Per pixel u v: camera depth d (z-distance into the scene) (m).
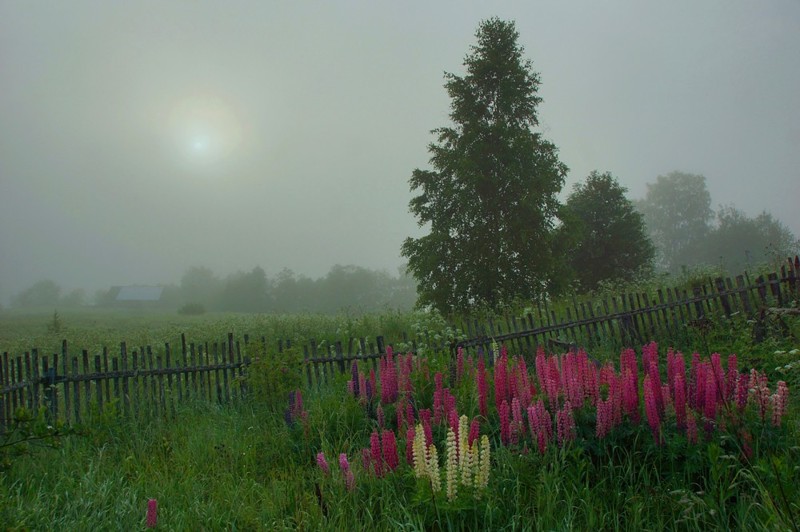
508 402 5.49
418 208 19.89
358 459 5.10
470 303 18.45
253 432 6.71
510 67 19.12
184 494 4.98
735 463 4.05
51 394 7.70
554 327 9.77
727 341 8.36
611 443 4.53
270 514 4.45
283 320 20.75
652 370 4.90
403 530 3.85
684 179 117.44
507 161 18.45
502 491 4.21
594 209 27.44
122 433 7.00
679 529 3.78
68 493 5.02
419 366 6.90
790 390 5.78
